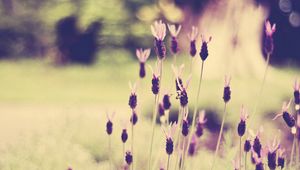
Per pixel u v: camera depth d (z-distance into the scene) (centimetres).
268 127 700
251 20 1506
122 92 1605
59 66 2234
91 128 676
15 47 2445
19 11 2442
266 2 1511
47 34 2377
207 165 484
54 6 2302
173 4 1847
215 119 886
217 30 1521
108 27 2072
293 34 2484
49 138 582
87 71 2020
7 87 1658
